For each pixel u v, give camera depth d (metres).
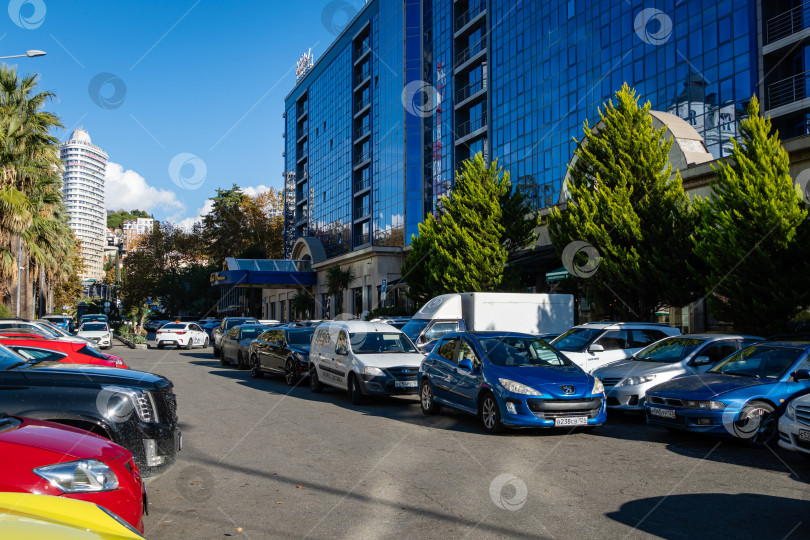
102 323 32.62
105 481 3.71
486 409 9.32
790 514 5.21
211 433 8.86
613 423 10.38
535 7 34.94
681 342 11.46
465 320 18.34
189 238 75.81
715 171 14.92
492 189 23.98
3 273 27.52
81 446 3.91
